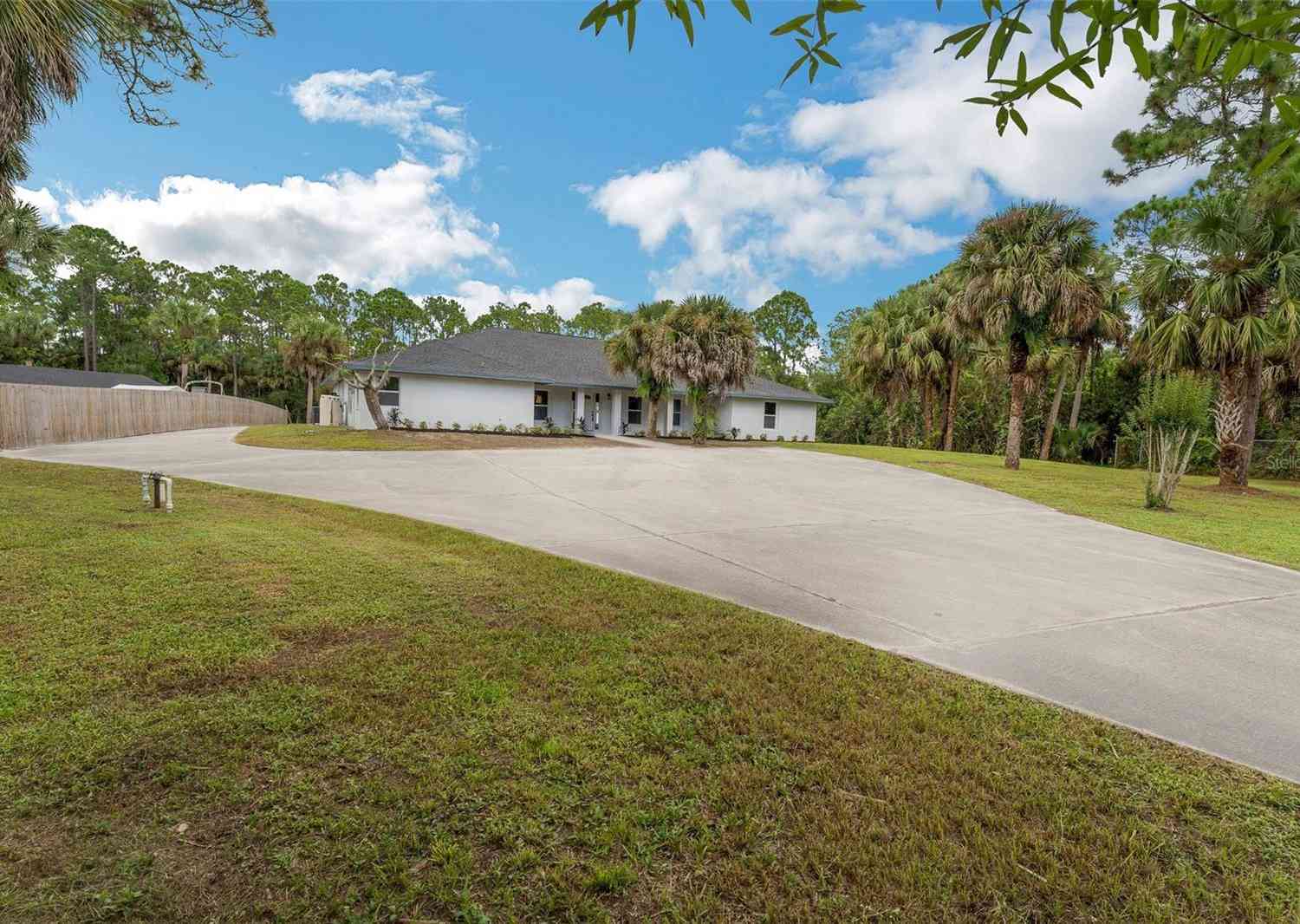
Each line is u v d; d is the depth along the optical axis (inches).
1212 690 134.0
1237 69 46.5
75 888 67.9
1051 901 72.4
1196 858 80.5
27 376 1288.1
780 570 230.8
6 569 181.9
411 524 287.1
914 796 91.5
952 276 639.8
